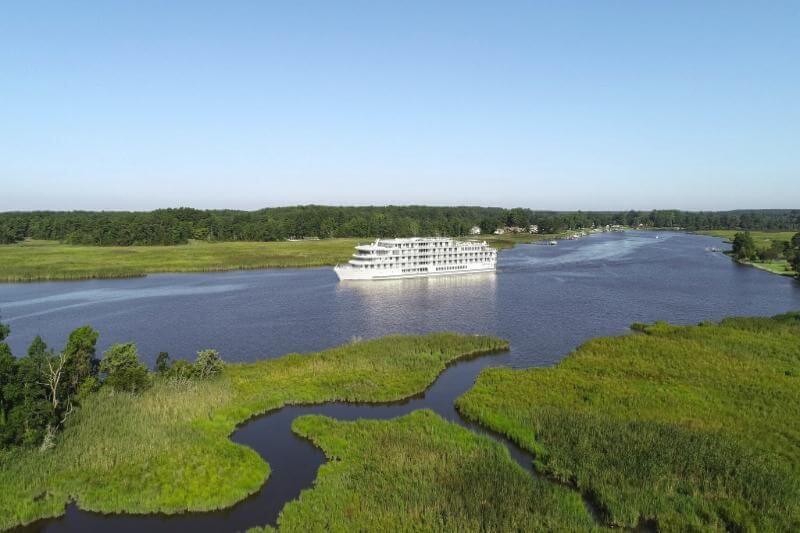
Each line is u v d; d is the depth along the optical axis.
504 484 40.97
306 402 60.94
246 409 57.22
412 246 159.38
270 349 84.38
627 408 55.47
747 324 91.50
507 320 103.56
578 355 75.62
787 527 35.19
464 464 44.28
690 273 169.75
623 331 94.25
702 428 50.00
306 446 50.25
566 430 50.03
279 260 193.75
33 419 46.56
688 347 77.31
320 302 122.12
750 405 55.81
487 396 59.88
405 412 58.69
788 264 185.50
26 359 49.47
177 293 132.75
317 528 36.06
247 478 43.28
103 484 42.00
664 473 42.03
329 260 195.38
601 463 43.72
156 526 38.06
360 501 39.16
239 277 161.50
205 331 95.12
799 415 52.94
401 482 41.53
